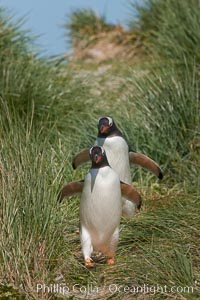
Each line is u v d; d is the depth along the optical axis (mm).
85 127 17016
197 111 16672
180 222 12961
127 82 19672
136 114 16984
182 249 11766
